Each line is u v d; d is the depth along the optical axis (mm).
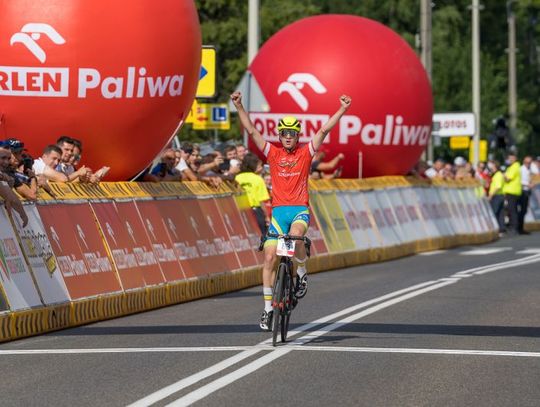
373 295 38406
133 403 20062
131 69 38031
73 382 22156
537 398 20750
